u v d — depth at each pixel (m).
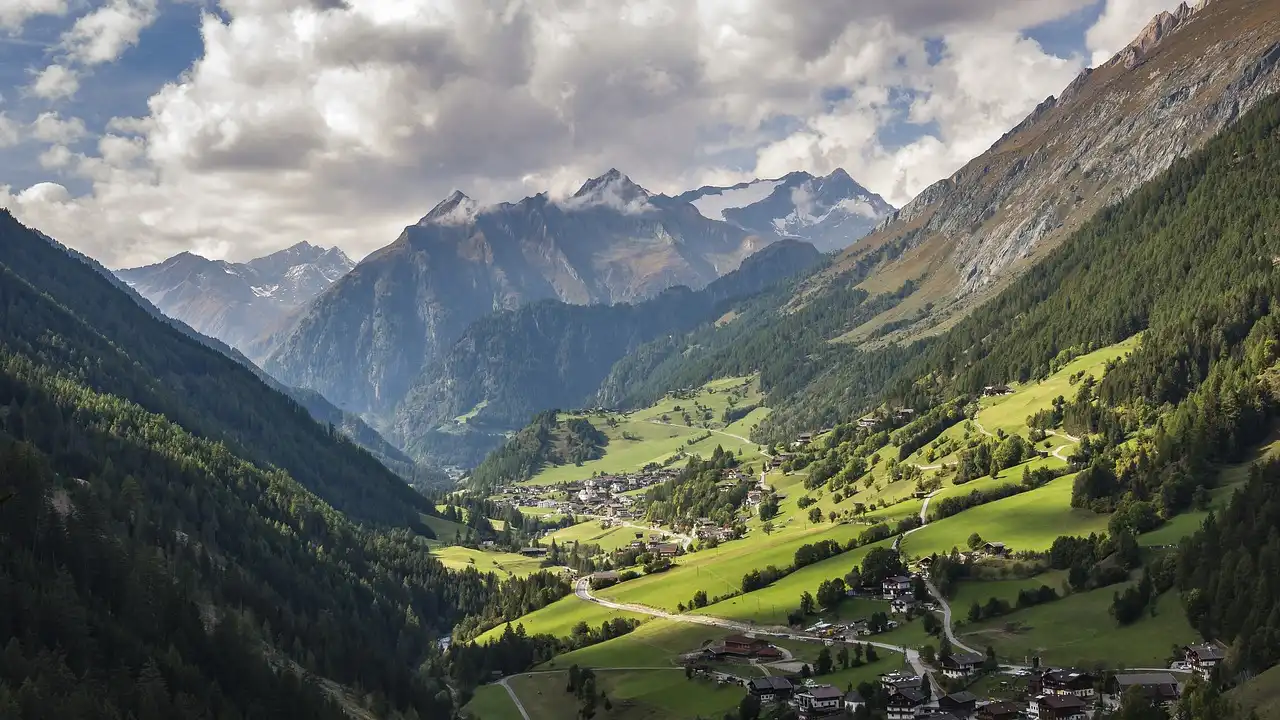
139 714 183.62
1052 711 181.38
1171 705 180.12
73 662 191.88
